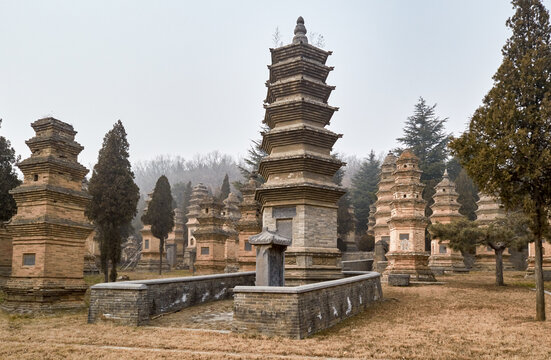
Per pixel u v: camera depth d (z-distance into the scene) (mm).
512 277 43031
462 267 53906
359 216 93812
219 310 21797
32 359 12875
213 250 49719
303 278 24062
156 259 69750
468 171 20297
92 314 18375
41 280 22797
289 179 25703
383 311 21344
